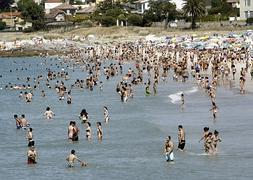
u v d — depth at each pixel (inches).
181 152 2271.2
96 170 2094.0
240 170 1950.1
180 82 4790.8
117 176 1990.7
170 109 3432.6
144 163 2154.3
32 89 5113.2
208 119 2972.4
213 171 1959.9
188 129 2751.0
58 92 4601.4
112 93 4500.5
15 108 3998.5
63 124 3218.5
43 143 2682.1
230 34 7864.2
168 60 5940.0
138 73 5300.2
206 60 5585.6
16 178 2042.3
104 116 3243.1
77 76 6097.4
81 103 4033.0
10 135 2992.1
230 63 5438.0
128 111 3513.8
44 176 2049.7
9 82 5866.1
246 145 2317.9
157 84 4589.1
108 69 5856.3
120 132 2849.4
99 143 2610.7
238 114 3043.8
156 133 2738.7
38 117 3533.5
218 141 2277.3
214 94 3619.6
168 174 1967.3
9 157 2412.6
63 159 2306.8
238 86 4121.6
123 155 2325.3
